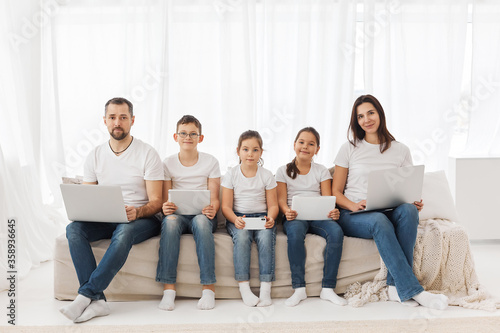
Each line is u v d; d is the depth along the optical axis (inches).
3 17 133.2
